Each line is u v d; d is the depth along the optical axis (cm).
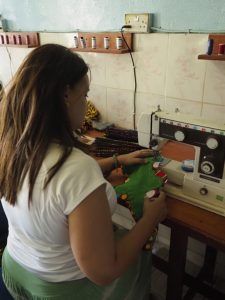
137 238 89
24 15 222
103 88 195
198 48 145
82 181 72
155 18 156
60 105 74
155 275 187
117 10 169
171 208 112
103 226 73
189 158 135
